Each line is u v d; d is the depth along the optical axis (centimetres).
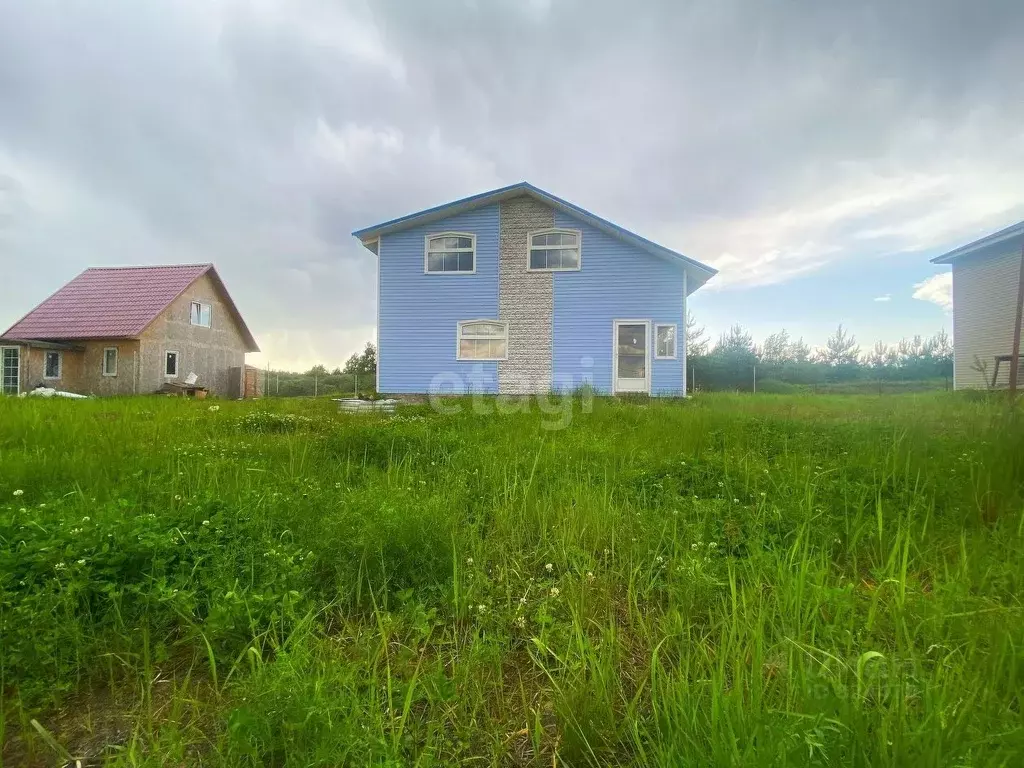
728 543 241
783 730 107
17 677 146
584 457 432
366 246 1485
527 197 1413
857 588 195
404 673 153
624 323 1377
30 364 2012
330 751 112
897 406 855
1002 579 191
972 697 115
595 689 137
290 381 2914
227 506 260
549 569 217
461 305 1428
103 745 130
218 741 124
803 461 392
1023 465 321
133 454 407
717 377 2323
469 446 479
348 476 362
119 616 167
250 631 168
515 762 125
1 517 221
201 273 2402
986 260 1491
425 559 216
